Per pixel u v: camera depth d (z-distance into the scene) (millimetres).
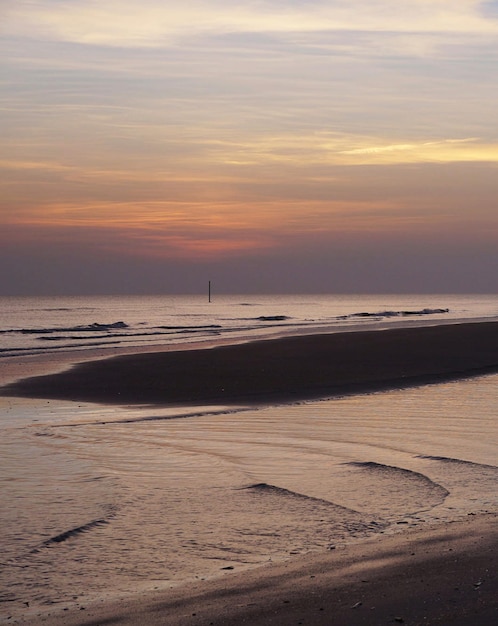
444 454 11812
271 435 13719
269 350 32531
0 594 6195
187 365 26922
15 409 17656
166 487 9859
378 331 45562
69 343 44406
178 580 6434
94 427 14781
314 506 8820
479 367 25406
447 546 6742
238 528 7969
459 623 4805
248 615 5223
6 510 8727
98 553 7207
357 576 5980
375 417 15695
